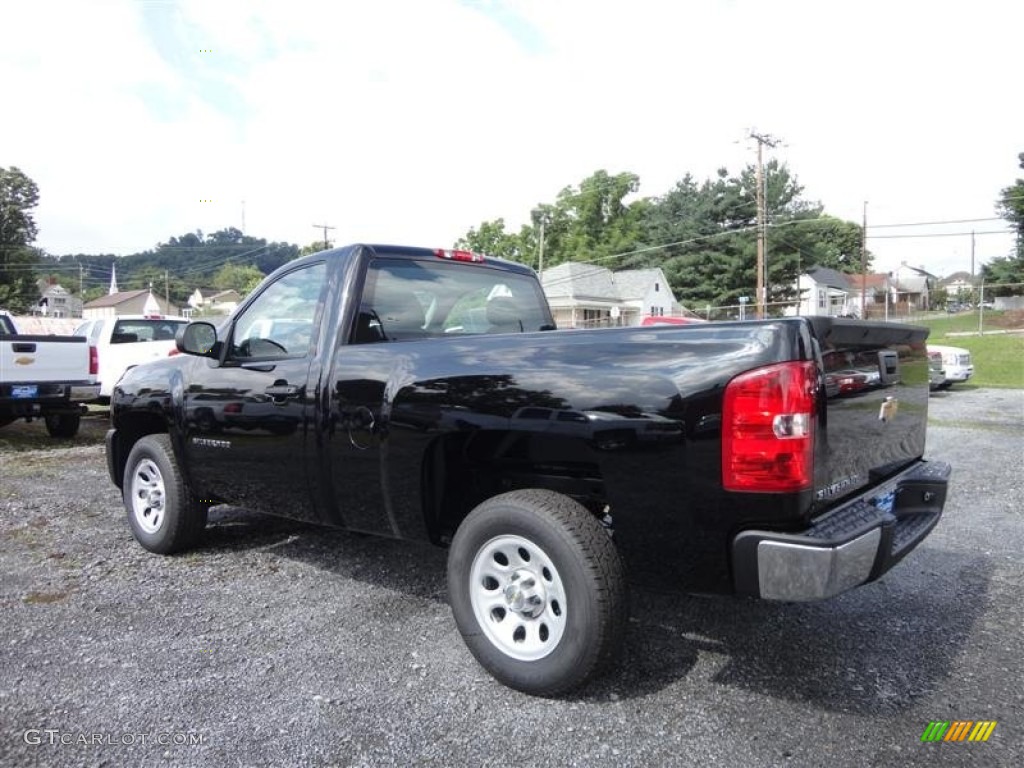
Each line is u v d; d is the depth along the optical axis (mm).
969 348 30188
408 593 4066
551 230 60438
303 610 3820
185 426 4445
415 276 4039
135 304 87438
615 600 2750
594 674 2801
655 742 2607
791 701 2889
